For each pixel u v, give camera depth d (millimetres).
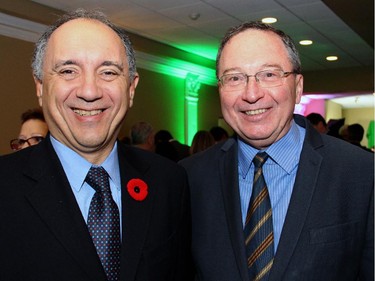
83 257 1119
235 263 1344
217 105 9328
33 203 1146
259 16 5348
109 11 5234
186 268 1463
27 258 1099
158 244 1286
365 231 1321
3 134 4762
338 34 6184
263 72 1354
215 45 7176
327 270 1259
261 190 1385
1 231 1111
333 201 1311
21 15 4793
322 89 9180
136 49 6461
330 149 1414
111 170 1294
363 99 12031
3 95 4766
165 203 1363
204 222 1459
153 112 7211
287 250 1257
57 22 1250
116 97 1228
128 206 1276
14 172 1198
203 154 1655
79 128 1195
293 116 1527
